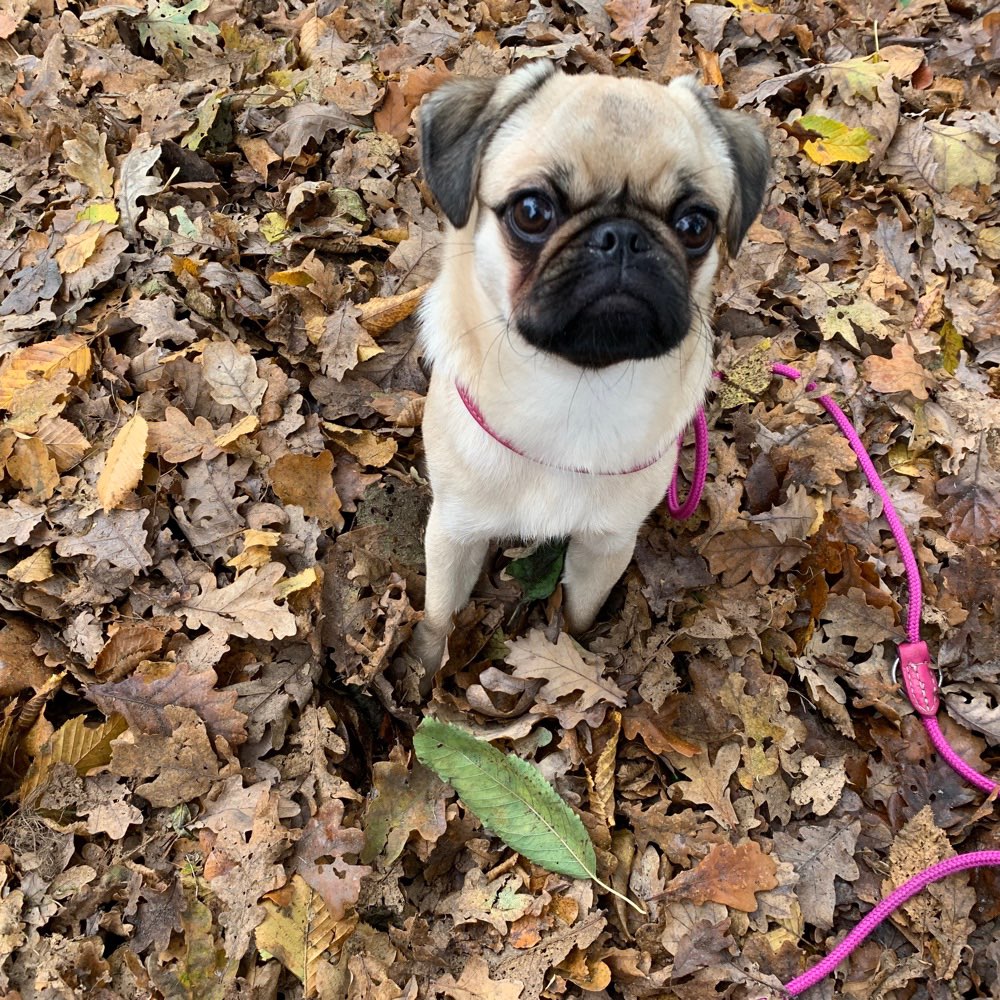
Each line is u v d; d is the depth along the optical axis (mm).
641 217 481
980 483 701
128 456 610
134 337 683
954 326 770
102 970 488
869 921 548
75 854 516
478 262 508
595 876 543
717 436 713
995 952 552
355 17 889
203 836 527
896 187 836
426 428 565
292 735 572
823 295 777
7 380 634
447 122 531
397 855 546
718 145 542
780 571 667
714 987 529
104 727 542
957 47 920
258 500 639
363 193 779
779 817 591
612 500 553
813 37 920
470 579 619
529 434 523
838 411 716
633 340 475
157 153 735
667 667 625
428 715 595
